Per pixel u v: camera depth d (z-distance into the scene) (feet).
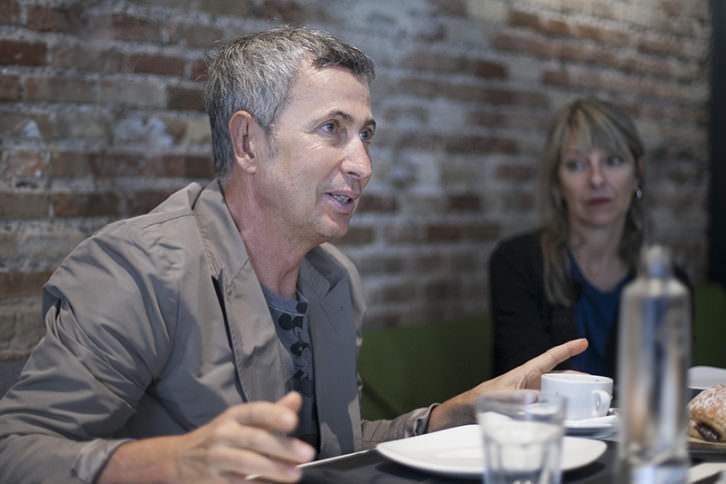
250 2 6.42
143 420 3.49
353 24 7.10
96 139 5.65
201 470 2.43
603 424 3.17
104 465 2.69
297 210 3.74
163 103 5.98
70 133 5.53
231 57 3.89
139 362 3.30
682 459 2.06
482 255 8.23
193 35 6.12
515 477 2.18
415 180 7.63
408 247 7.61
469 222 8.10
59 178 5.49
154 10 5.92
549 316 6.54
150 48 5.90
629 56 9.57
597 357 6.40
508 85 8.37
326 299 4.25
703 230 10.48
